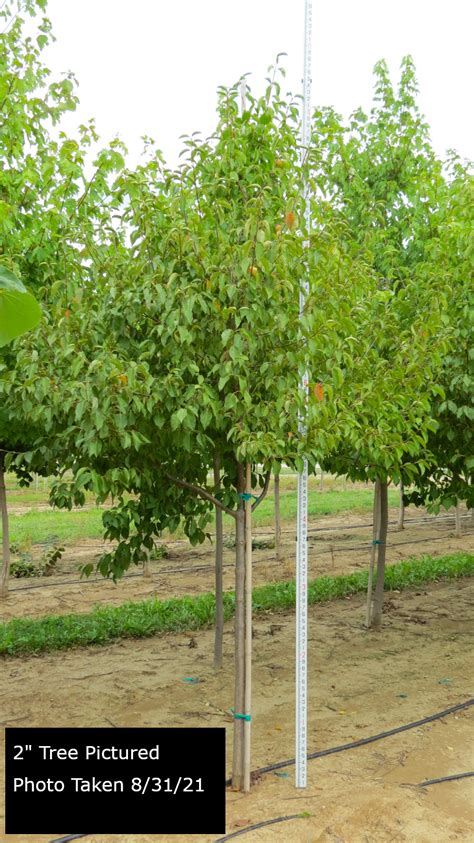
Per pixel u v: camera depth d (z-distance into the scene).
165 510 4.96
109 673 6.57
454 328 5.88
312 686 6.21
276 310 3.78
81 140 6.60
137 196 3.90
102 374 3.49
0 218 5.21
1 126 6.15
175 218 3.88
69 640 7.39
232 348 3.56
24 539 14.65
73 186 6.54
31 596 10.12
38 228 6.28
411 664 6.82
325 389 3.88
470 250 5.70
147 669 6.69
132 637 7.79
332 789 4.19
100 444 3.69
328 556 13.12
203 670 6.66
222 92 4.11
